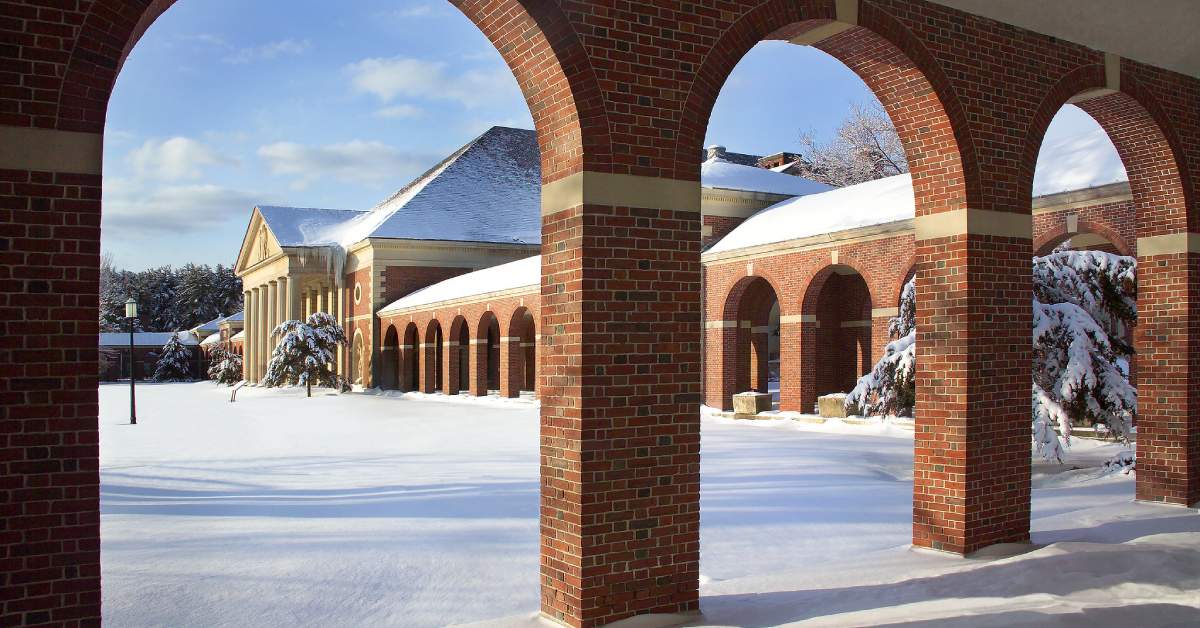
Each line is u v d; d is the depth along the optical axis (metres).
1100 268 14.77
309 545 8.59
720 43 6.77
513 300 32.69
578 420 6.16
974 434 8.27
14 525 4.80
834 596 6.73
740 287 27.33
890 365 15.93
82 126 4.98
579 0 6.18
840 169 53.59
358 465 15.02
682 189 6.56
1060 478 13.38
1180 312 10.72
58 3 4.94
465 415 26.88
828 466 13.90
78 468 4.93
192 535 9.11
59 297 4.91
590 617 6.11
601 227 6.24
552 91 6.38
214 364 69.94
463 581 7.32
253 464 15.42
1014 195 8.66
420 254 45.81
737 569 7.80
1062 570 7.11
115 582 7.27
